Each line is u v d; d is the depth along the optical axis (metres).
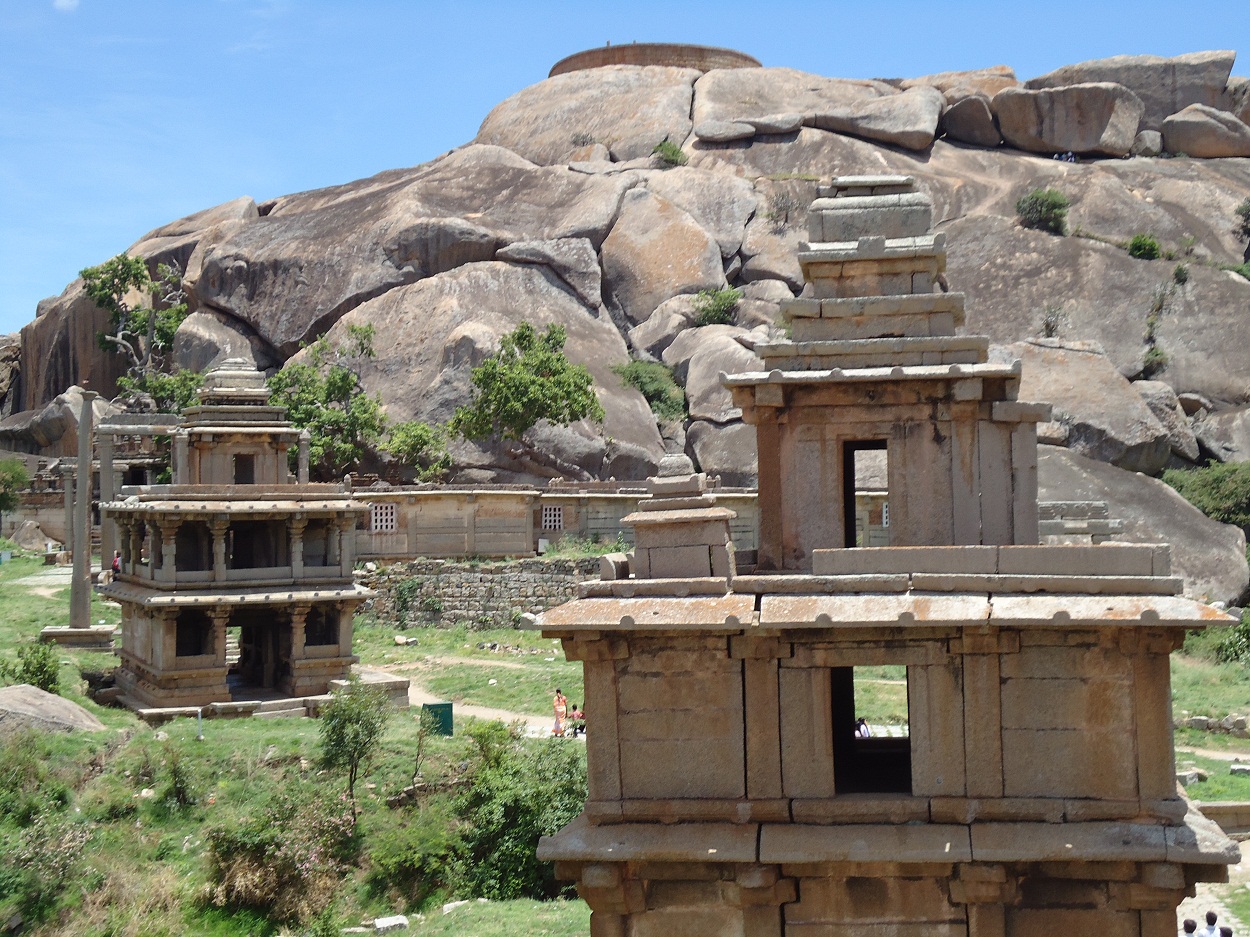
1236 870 27.22
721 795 14.73
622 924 14.84
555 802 26.91
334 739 28.55
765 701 14.70
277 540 35.97
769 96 104.62
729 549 15.38
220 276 87.06
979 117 102.19
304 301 83.94
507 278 82.12
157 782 28.84
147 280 88.56
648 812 14.79
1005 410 16.44
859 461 59.19
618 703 15.01
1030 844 13.91
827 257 17.45
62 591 53.97
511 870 26.30
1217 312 79.69
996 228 88.75
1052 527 23.23
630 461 69.31
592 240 87.06
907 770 16.39
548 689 39.91
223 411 36.47
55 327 98.06
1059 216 88.06
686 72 109.19
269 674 36.19
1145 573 14.18
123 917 24.95
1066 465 64.62
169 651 33.16
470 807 27.78
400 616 52.12
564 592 50.97
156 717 32.56
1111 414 67.62
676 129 101.75
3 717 29.75
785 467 17.09
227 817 27.47
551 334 69.94
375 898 26.00
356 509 35.41
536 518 56.03
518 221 88.31
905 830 14.29
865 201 17.80
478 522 54.25
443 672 43.16
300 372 70.06
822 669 14.66
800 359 17.12
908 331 17.14
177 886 26.06
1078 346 71.94
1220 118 101.38
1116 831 13.89
